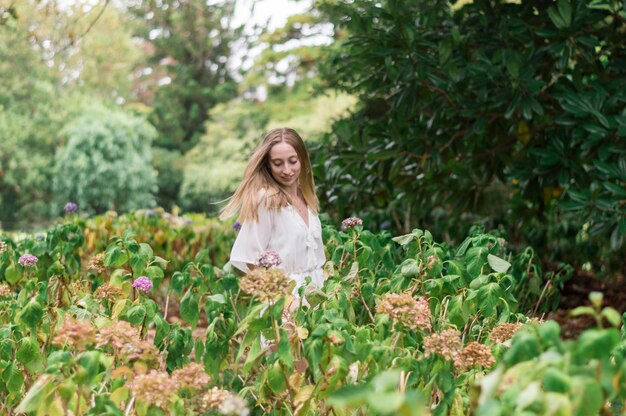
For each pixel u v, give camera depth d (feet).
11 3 22.88
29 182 85.92
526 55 16.12
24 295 10.30
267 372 7.70
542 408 4.73
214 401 6.71
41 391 6.44
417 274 9.80
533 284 13.65
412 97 17.53
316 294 8.91
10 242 14.57
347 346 7.28
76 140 84.38
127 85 105.60
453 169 19.08
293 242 10.91
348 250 11.47
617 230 15.21
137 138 88.69
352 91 20.29
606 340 4.87
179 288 10.73
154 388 6.53
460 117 18.52
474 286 9.37
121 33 102.22
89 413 6.21
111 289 9.68
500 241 13.57
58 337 6.99
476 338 9.64
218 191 84.58
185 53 111.86
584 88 17.07
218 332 9.55
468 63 17.31
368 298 10.16
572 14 15.92
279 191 11.00
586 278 25.00
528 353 5.61
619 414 6.71
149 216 22.49
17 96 90.79
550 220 23.45
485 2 17.97
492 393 4.81
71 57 96.48
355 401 4.37
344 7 18.80
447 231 21.09
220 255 22.36
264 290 7.68
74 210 20.21
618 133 14.78
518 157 19.10
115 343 7.16
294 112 81.71
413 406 4.15
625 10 15.44
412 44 16.98
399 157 18.19
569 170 16.79
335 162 19.97
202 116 109.50
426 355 7.40
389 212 23.21
